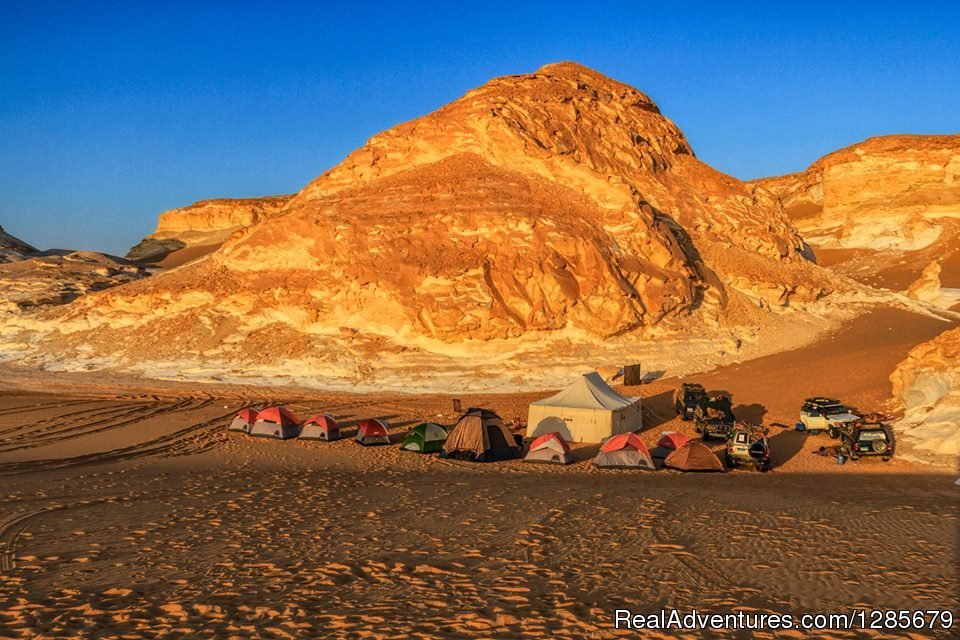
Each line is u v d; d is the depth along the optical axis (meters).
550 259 48.44
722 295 52.38
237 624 9.62
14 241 112.19
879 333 48.56
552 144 58.50
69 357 53.00
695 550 13.37
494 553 13.16
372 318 49.34
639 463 24.84
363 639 9.14
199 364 49.25
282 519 15.93
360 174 61.34
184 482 20.91
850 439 26.47
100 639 9.09
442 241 50.97
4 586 11.18
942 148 100.31
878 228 98.50
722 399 31.59
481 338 46.75
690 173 65.00
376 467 24.67
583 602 10.52
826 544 13.83
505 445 27.14
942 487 20.80
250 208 151.38
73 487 19.94
